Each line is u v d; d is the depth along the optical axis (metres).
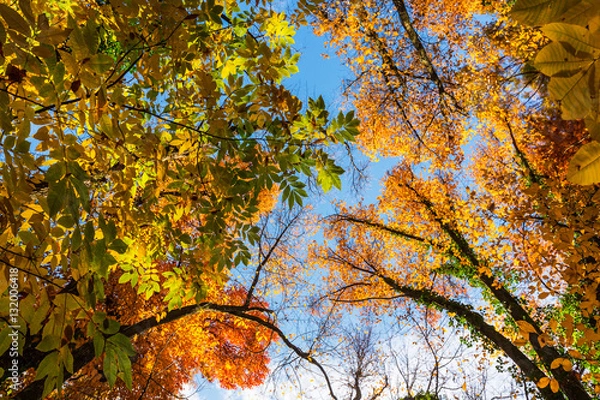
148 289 3.89
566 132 9.25
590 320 8.77
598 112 0.85
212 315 10.56
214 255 3.82
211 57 3.78
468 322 10.63
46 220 1.88
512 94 10.10
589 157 0.96
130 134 2.64
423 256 12.78
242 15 3.78
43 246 1.93
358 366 9.30
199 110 3.46
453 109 11.82
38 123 1.90
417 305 12.52
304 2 3.86
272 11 3.85
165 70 3.09
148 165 3.46
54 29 1.78
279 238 9.16
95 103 2.05
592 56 0.84
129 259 3.66
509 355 9.34
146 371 9.27
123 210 2.91
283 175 3.49
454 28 11.95
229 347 12.43
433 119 12.00
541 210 6.83
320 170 3.48
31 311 1.87
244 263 3.91
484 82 10.48
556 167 9.40
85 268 1.98
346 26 11.62
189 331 9.81
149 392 9.38
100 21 2.81
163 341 9.83
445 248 11.47
